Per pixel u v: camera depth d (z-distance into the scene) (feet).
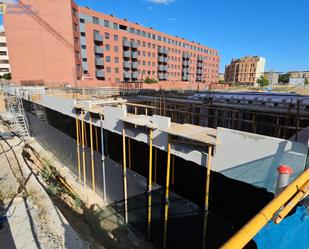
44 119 51.31
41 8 96.94
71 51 105.19
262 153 13.56
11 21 92.79
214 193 19.63
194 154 17.25
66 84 98.63
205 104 30.25
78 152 33.58
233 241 3.64
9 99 63.31
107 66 138.10
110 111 24.66
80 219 25.34
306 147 11.75
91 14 125.29
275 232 5.79
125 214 25.41
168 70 183.21
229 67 296.51
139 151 28.76
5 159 38.96
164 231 20.72
